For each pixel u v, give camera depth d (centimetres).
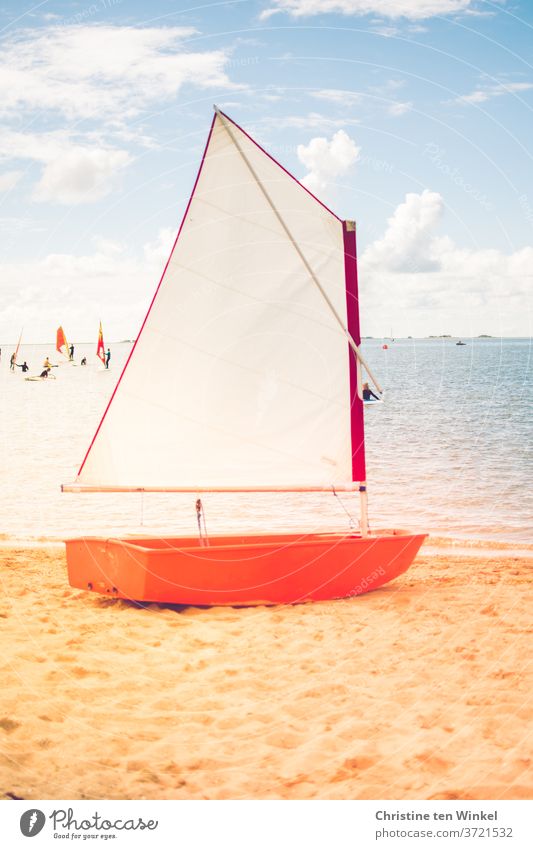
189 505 1686
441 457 2267
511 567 1086
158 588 830
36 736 529
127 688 617
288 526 1460
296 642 731
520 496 1725
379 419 3177
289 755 513
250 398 889
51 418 3509
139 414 885
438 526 1445
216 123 869
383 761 504
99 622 788
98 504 1686
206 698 601
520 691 614
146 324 883
